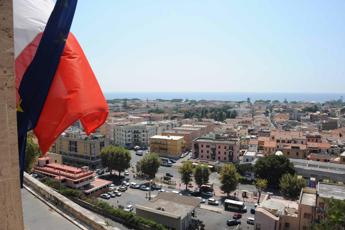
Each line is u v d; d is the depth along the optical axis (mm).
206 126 146000
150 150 114562
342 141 110938
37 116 8258
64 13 8258
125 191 72875
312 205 44750
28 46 8086
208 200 66125
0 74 6352
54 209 15992
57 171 67688
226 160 99438
